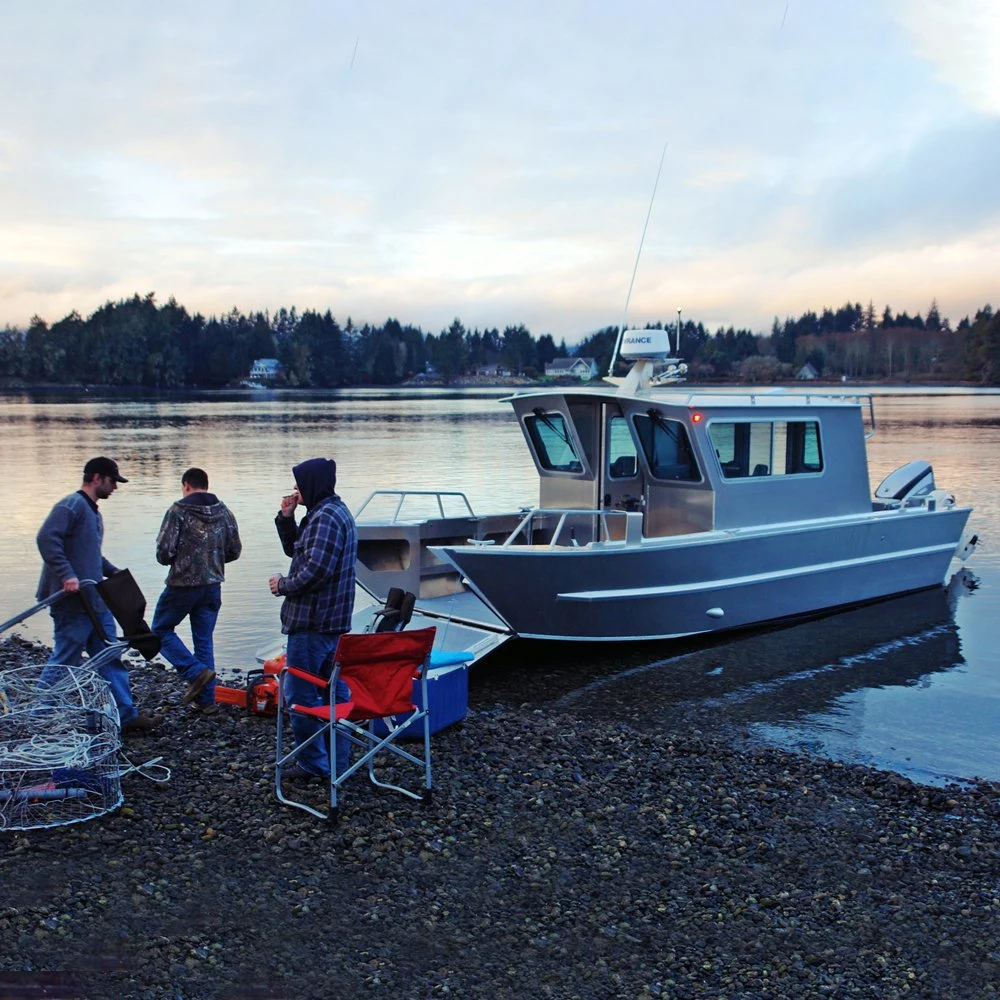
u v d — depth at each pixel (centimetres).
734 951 455
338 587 579
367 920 462
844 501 1305
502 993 412
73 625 656
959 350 18838
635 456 1203
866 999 423
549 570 1023
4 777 539
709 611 1148
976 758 816
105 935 435
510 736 758
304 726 595
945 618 1304
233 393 18500
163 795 589
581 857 541
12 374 18862
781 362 19338
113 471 667
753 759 757
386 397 15938
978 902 518
